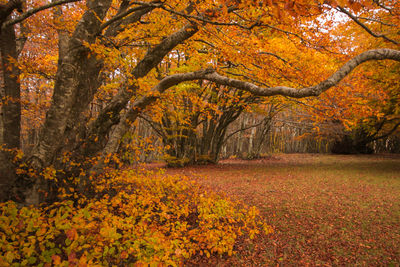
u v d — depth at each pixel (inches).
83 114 189.2
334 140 928.9
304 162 687.1
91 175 172.2
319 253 157.5
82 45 135.9
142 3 121.0
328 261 148.8
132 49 222.4
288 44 261.4
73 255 86.8
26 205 132.6
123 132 185.0
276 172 476.4
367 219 200.7
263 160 800.3
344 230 184.4
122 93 188.7
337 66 287.6
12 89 147.8
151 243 109.0
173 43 170.1
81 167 178.2
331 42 202.8
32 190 134.9
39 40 290.5
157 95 166.1
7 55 143.9
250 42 177.2
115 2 243.0
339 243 167.2
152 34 197.9
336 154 925.8
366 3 61.2
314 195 279.9
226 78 130.6
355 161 641.0
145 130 747.4
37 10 111.0
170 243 127.6
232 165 629.9
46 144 138.3
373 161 625.6
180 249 130.0
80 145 181.6
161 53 173.8
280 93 100.3
